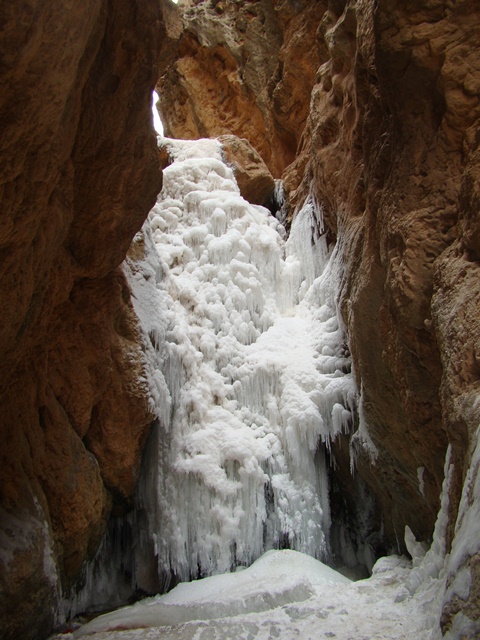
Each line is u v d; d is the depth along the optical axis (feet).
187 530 20.76
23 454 15.90
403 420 17.01
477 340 10.82
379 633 12.71
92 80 13.82
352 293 18.37
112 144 15.19
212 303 25.84
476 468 9.44
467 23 13.15
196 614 15.44
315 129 25.59
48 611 15.69
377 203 16.01
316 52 33.65
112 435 19.57
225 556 20.20
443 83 13.43
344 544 22.88
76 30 10.18
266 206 36.32
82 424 18.72
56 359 17.90
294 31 35.58
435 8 13.29
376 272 16.31
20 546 14.52
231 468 21.61
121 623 15.67
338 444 22.26
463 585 8.32
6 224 11.22
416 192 14.24
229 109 43.93
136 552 21.27
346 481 22.74
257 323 26.63
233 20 43.27
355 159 20.61
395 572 16.90
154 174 17.13
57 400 17.97
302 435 22.07
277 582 16.72
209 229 28.50
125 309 20.51
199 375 23.36
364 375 18.20
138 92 14.82
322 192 24.97
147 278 23.11
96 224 16.69
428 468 15.57
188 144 34.47
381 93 15.26
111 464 19.67
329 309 24.90
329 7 26.99
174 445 21.72
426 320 13.38
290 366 23.56
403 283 14.01
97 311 18.94
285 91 36.50
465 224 12.53
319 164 24.75
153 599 18.22
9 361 14.30
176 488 21.13
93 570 20.31
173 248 27.27
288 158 38.63
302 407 22.24
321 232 26.81
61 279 16.44
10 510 15.01
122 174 16.10
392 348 15.64
